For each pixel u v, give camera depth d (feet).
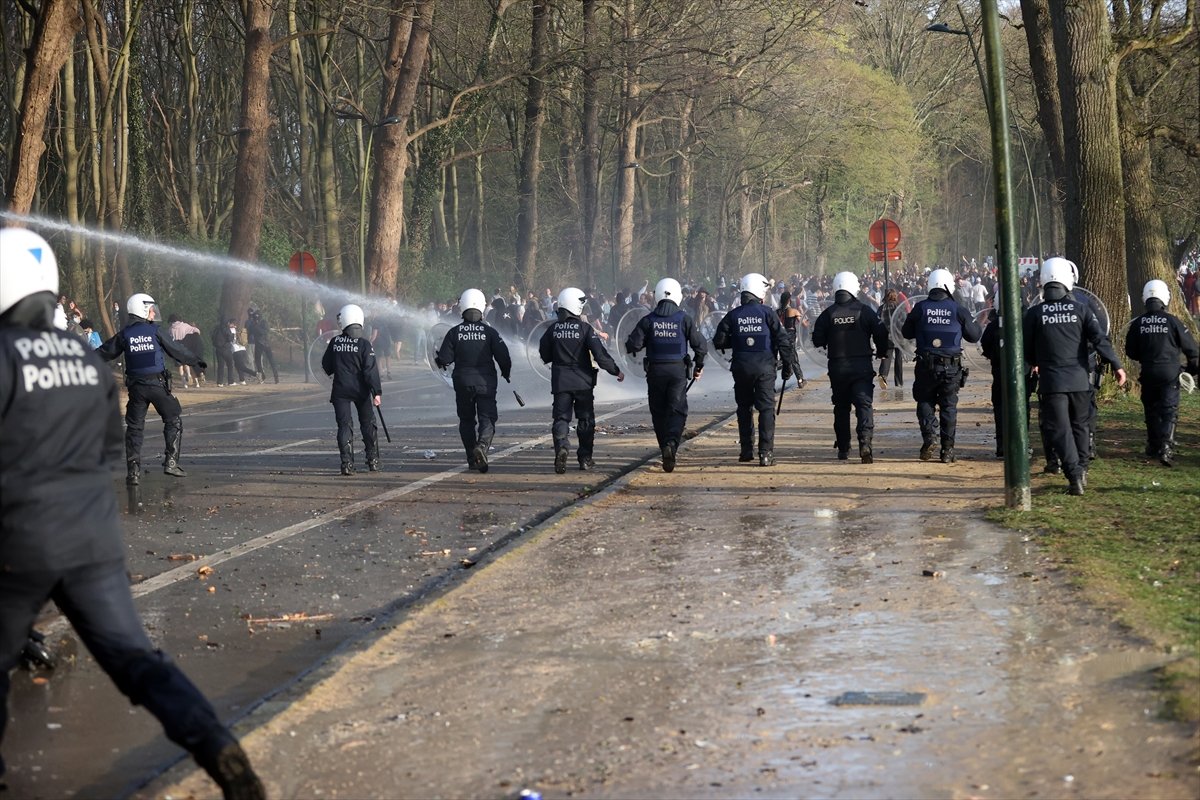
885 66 253.24
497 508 42.50
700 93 164.04
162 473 53.21
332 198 151.64
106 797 18.15
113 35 154.71
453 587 29.17
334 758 18.53
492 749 18.71
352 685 21.95
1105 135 65.82
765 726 19.17
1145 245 87.92
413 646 24.35
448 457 56.39
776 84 197.06
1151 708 18.66
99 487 16.81
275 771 18.07
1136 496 38.50
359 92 160.56
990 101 36.73
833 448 54.39
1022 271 159.43
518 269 169.48
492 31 147.23
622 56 143.74
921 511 37.65
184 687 16.06
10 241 17.11
